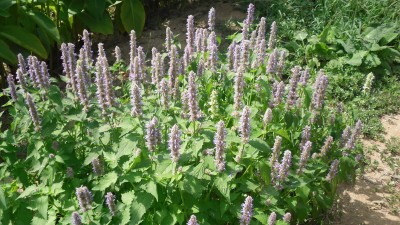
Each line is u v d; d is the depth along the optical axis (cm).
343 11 163
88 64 88
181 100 80
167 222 68
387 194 100
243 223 65
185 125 72
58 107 75
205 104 84
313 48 147
